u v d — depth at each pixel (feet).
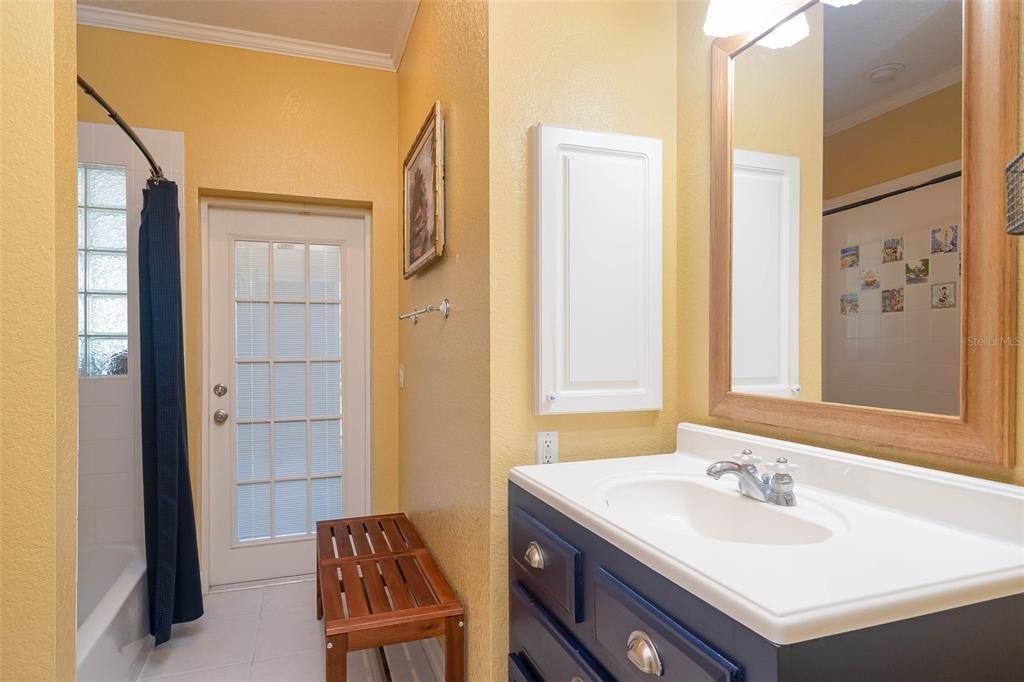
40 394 3.09
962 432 3.08
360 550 6.99
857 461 3.62
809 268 4.11
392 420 9.82
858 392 3.74
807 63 4.14
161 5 8.05
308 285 9.64
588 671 3.32
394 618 5.19
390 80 9.69
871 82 3.67
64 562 3.24
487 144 5.00
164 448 7.32
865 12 3.72
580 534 3.58
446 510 6.37
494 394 4.97
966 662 2.40
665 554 2.72
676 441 5.57
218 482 9.18
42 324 3.10
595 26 5.35
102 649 5.97
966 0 3.08
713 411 5.06
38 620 3.07
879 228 3.58
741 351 4.79
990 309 2.95
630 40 5.48
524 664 4.39
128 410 8.29
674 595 2.65
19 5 3.07
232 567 9.26
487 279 5.02
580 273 5.07
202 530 8.98
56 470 3.14
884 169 3.55
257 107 8.94
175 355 7.41
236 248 9.28
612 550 3.20
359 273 9.92
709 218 5.14
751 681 2.19
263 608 8.47
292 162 9.11
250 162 8.89
